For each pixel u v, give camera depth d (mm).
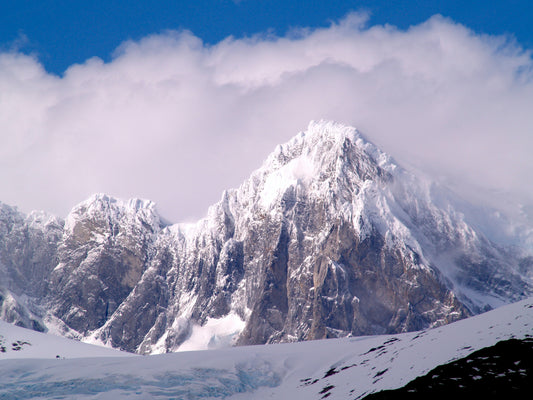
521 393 77875
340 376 108438
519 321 98562
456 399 80875
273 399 108812
